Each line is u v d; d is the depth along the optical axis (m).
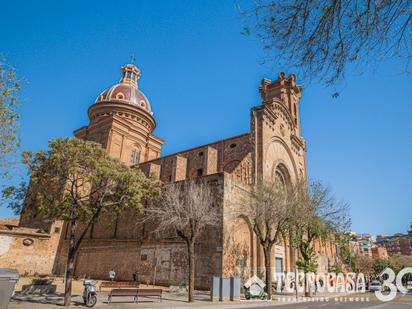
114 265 32.50
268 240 23.45
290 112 47.25
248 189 29.47
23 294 18.28
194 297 21.02
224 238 24.81
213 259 24.64
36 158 17.83
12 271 9.02
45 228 37.91
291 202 24.36
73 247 16.78
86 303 15.54
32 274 31.62
